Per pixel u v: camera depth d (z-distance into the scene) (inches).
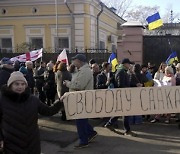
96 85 362.9
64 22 851.4
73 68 357.4
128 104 231.0
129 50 509.0
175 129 330.0
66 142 286.7
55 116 399.2
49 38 865.5
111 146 272.2
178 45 514.3
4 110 148.6
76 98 221.1
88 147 269.4
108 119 339.6
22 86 150.0
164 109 235.3
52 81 430.3
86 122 267.1
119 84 301.1
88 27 848.3
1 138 149.0
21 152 147.0
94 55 636.7
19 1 873.5
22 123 148.3
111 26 1164.5
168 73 365.1
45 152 259.0
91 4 866.8
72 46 846.5
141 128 335.6
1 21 900.0
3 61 277.9
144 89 233.1
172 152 254.2
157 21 481.7
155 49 520.1
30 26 876.6
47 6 860.0
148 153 252.4
